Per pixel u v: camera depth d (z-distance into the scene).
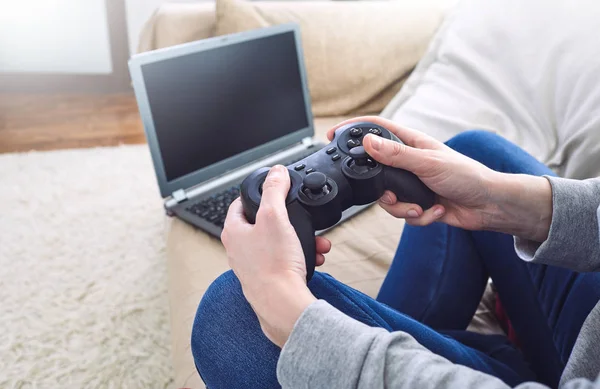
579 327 0.64
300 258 0.48
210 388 0.58
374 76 1.58
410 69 1.59
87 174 1.96
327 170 0.57
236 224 0.51
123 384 1.22
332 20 1.57
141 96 1.08
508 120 1.29
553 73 1.25
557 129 1.21
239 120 1.23
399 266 0.83
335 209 0.55
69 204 1.79
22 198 1.80
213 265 0.98
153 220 1.72
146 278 1.49
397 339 0.41
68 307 1.39
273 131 1.29
